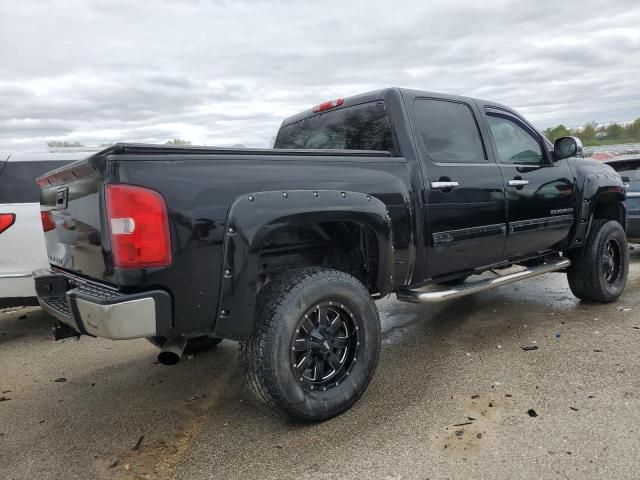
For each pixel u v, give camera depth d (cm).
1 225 469
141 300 244
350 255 356
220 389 364
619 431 271
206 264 258
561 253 524
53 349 472
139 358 439
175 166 255
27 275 478
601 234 509
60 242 332
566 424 281
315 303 288
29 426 318
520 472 240
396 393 334
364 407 316
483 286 392
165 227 248
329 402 294
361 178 322
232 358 429
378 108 377
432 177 364
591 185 505
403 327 486
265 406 329
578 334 432
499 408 305
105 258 256
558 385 331
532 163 463
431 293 356
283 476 249
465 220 385
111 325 240
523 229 435
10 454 284
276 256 335
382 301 592
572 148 462
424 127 378
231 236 262
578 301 544
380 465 253
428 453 261
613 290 525
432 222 362
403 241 342
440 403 316
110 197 242
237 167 274
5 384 392
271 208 274
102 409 339
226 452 274
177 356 277
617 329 439
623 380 332
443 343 431
